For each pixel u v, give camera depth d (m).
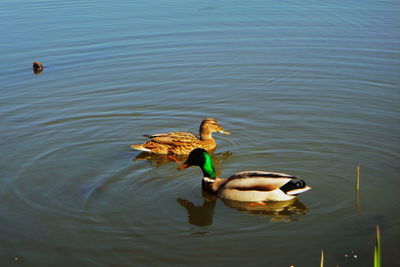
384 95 14.68
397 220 8.94
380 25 20.55
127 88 15.78
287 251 8.25
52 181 10.76
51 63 17.80
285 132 12.81
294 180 10.44
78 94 15.47
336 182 10.34
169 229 9.01
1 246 8.55
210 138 12.54
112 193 10.30
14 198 10.10
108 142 12.71
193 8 23.64
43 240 8.70
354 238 8.50
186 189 10.58
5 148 12.25
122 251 8.38
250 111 14.12
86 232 8.93
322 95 14.91
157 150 12.24
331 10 22.92
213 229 8.98
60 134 13.05
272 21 21.52
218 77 16.45
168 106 14.62
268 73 16.61
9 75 16.92
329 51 18.17
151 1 25.03
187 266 7.93
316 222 9.04
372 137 12.27
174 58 18.06
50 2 25.11
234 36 19.88
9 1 25.30
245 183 9.88
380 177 10.45
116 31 20.56
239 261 8.03
